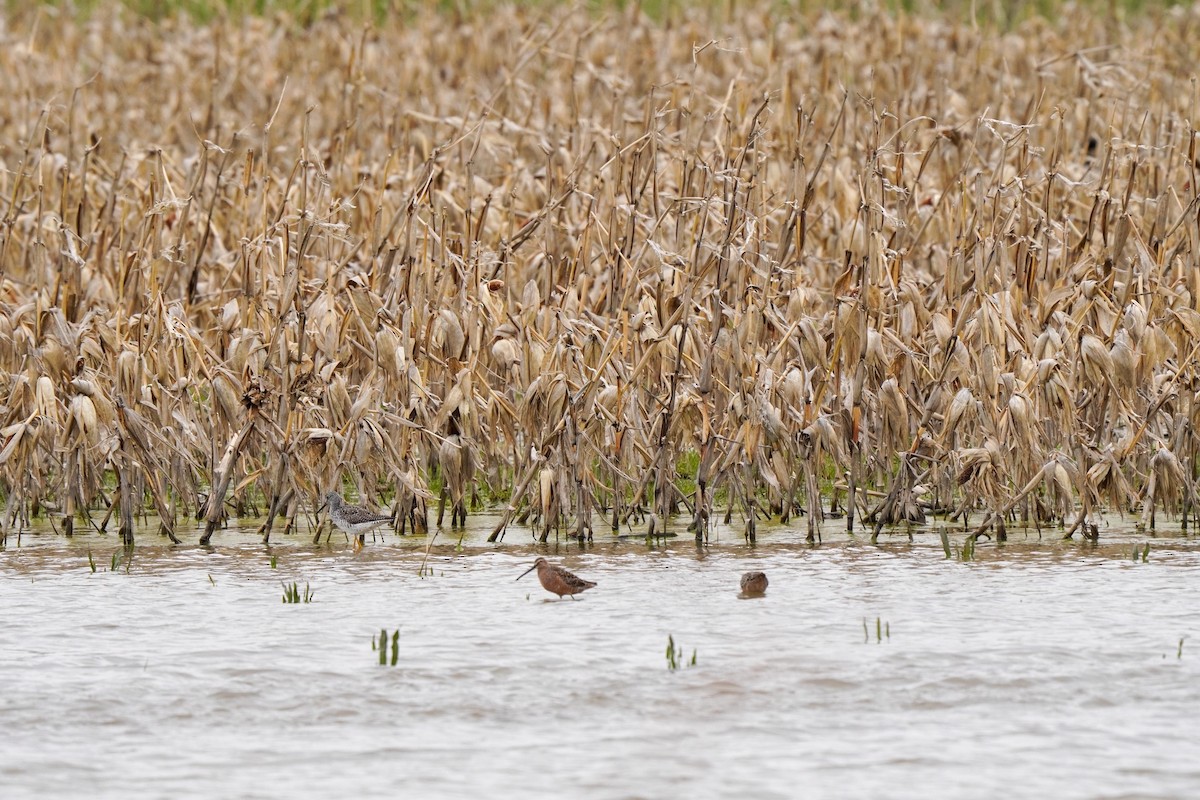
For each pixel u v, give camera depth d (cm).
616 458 5088
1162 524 5228
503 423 5156
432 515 5469
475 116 7644
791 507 5350
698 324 5334
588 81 8081
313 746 3038
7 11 12012
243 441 5000
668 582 4366
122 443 4931
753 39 9781
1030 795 2756
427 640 3744
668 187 6159
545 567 4162
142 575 4481
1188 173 5847
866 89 8112
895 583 4334
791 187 5350
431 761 2950
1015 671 3466
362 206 6206
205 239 5612
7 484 5091
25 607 4078
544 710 3241
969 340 5131
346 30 9794
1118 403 5066
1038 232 5344
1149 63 7731
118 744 3053
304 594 4231
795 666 3512
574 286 5341
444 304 5131
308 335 5159
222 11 10325
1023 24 10094
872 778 2844
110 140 7938
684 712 3219
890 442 5169
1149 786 2794
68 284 5344
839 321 5012
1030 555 4716
